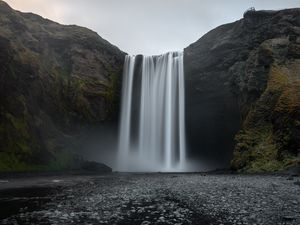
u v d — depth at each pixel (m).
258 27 58.97
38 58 59.31
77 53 66.94
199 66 62.50
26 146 49.94
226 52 59.97
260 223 13.97
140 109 68.38
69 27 73.62
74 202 19.55
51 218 15.24
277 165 40.66
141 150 67.00
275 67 51.53
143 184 28.98
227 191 23.11
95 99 64.94
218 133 65.88
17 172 44.53
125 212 16.56
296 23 57.91
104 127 66.62
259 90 52.41
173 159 65.38
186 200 19.86
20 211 16.91
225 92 60.47
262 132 46.88
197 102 64.19
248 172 42.94
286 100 44.12
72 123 61.59
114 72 70.12
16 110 51.00
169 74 66.50
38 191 25.12
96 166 56.66
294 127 40.97
